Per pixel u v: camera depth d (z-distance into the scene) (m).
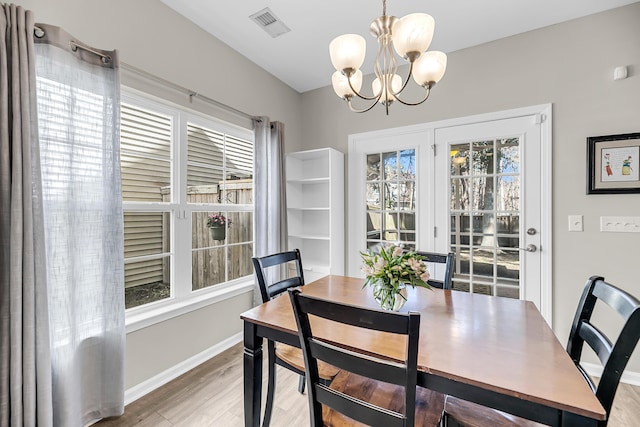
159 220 2.25
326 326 1.20
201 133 2.39
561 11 2.06
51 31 1.35
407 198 2.84
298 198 3.35
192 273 2.37
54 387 1.34
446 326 1.18
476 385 0.81
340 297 1.58
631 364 1.97
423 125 2.73
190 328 2.16
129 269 2.10
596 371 2.08
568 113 2.16
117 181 1.60
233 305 2.53
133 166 1.96
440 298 1.55
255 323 1.27
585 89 2.11
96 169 1.54
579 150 2.13
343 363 0.90
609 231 2.04
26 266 1.21
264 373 2.13
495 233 2.45
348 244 3.15
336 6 2.02
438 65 1.35
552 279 2.22
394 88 1.55
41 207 1.27
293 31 2.30
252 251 2.92
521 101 2.32
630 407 1.71
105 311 1.57
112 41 1.70
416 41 1.18
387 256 1.37
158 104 2.04
